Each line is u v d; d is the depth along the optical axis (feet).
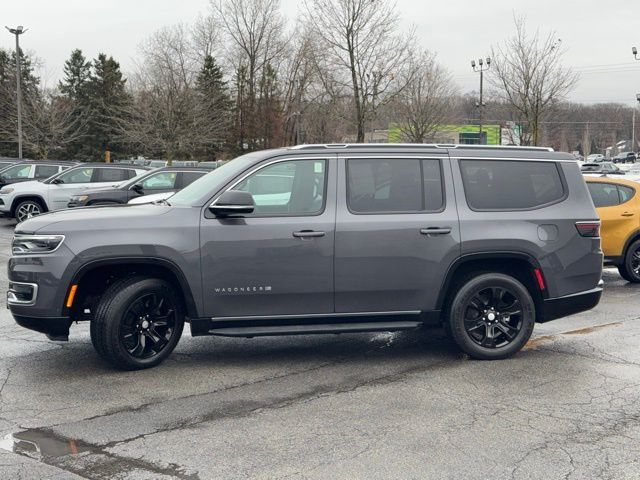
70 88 227.61
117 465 14.05
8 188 61.57
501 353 21.83
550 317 22.29
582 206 22.45
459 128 188.55
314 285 20.72
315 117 135.95
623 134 309.63
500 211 21.76
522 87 103.45
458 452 14.70
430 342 24.27
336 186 21.02
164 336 20.89
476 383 19.51
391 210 21.20
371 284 20.99
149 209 20.83
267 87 169.78
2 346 23.49
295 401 17.99
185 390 18.86
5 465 14.01
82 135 196.75
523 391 18.79
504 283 21.68
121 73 209.46
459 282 21.84
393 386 19.25
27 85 188.34
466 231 21.36
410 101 124.67
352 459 14.34
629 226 36.78
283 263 20.51
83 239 19.70
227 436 15.58
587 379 19.86
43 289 19.61
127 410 17.29
